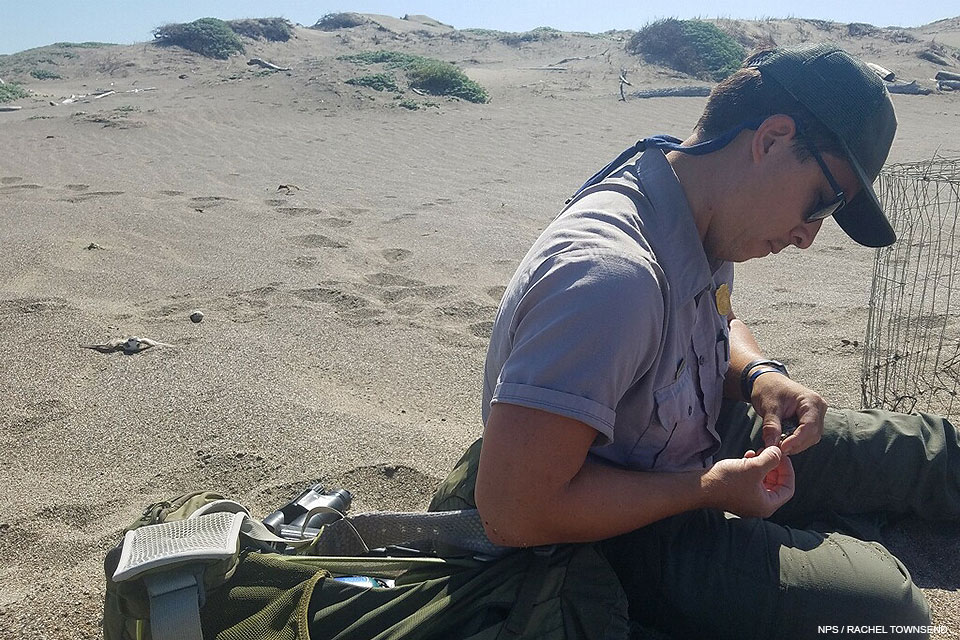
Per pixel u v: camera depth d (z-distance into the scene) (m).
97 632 2.04
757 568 1.70
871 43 27.00
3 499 2.58
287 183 8.12
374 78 16.66
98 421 3.05
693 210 1.63
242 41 30.67
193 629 1.48
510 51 32.28
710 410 1.83
